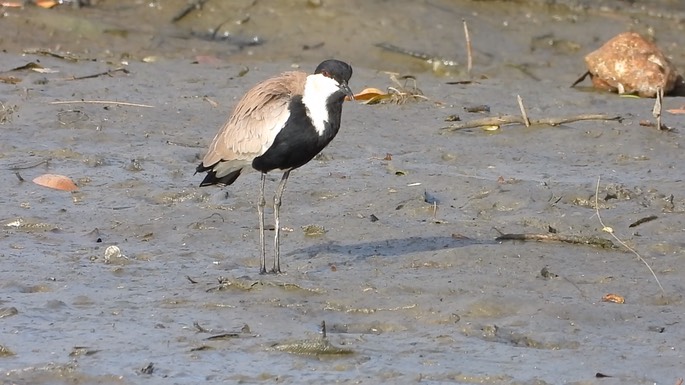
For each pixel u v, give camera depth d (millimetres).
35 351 9945
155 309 10953
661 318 10906
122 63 22234
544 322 10719
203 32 24562
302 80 12195
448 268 12281
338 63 11961
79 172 15688
